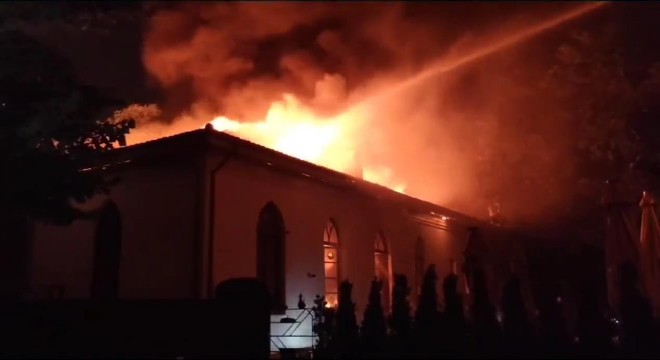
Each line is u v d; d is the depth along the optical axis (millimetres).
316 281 13961
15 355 9336
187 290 11266
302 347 12969
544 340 8227
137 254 12109
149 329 9141
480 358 8055
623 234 11508
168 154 11945
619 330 9078
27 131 10469
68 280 12969
